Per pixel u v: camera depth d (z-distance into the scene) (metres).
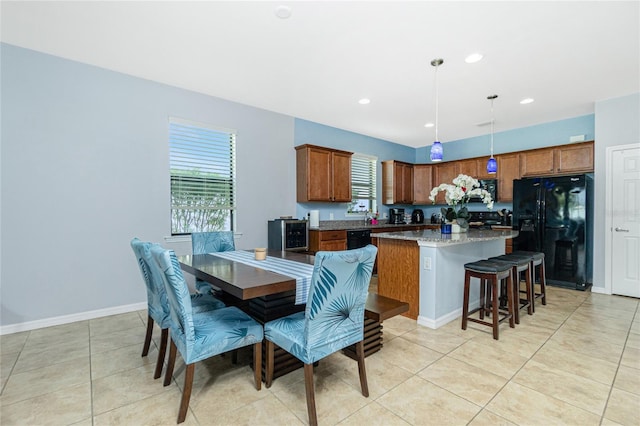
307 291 1.89
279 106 4.31
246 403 1.74
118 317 3.15
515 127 5.34
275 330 1.79
